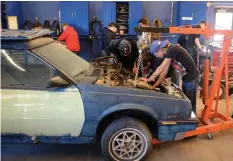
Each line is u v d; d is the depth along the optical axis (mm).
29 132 2768
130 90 2828
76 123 2744
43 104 2686
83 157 3168
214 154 3230
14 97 2686
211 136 3602
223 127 3586
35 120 2711
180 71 3578
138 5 8094
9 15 7719
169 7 8617
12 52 2721
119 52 4578
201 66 5988
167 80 3527
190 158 3143
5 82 2727
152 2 8547
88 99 2699
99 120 2756
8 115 2701
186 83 3631
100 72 3291
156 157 3162
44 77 2742
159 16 8695
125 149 2904
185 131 2994
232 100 5254
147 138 2898
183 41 7141
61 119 2715
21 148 3375
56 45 3357
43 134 2783
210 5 8156
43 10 8469
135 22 8164
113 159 2898
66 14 8133
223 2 8156
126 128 2836
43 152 3281
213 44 6395
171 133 2967
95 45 8617
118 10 8227
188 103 2977
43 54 2859
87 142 2848
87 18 8211
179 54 3508
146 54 3994
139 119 2973
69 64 3092
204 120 3756
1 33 2938
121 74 3637
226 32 3357
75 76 2871
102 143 2873
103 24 8250
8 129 2748
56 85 2625
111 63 3977
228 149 3348
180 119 2957
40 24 8102
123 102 2752
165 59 3498
